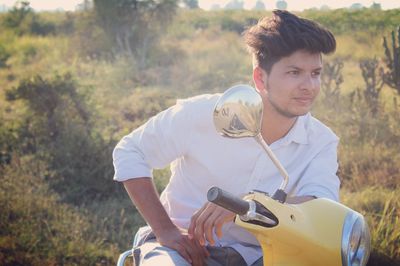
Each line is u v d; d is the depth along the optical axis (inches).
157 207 124.3
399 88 339.6
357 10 610.5
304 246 95.4
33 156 298.5
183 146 125.4
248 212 92.1
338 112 326.6
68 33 751.7
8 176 271.0
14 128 335.3
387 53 346.3
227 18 866.1
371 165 272.7
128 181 125.6
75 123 329.7
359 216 99.0
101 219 244.1
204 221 109.0
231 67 531.5
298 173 125.3
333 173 126.3
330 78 352.2
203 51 625.3
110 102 405.1
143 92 445.4
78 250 220.1
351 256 96.4
